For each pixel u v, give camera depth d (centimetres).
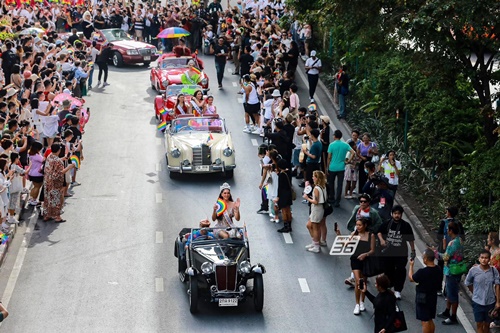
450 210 1770
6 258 2014
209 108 2919
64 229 2188
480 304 1622
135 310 1770
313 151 2338
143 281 1905
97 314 1753
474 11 1856
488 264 1627
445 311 1750
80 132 2602
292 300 1822
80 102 2873
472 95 2550
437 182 2455
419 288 1616
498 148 2022
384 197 2031
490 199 2052
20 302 1803
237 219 1933
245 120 3055
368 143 2378
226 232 1833
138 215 2288
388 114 2884
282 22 3756
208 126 2666
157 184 2528
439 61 2044
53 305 1791
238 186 2514
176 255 1928
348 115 3098
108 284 1888
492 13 1859
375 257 1781
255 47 3666
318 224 2045
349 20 2131
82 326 1703
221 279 1720
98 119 3175
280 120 2480
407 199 2408
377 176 2075
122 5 4978
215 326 1702
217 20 4469
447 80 2127
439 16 1897
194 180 2569
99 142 2906
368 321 1738
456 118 2464
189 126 2656
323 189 2031
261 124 2945
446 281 1725
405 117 2738
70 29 4616
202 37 4338
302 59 3909
